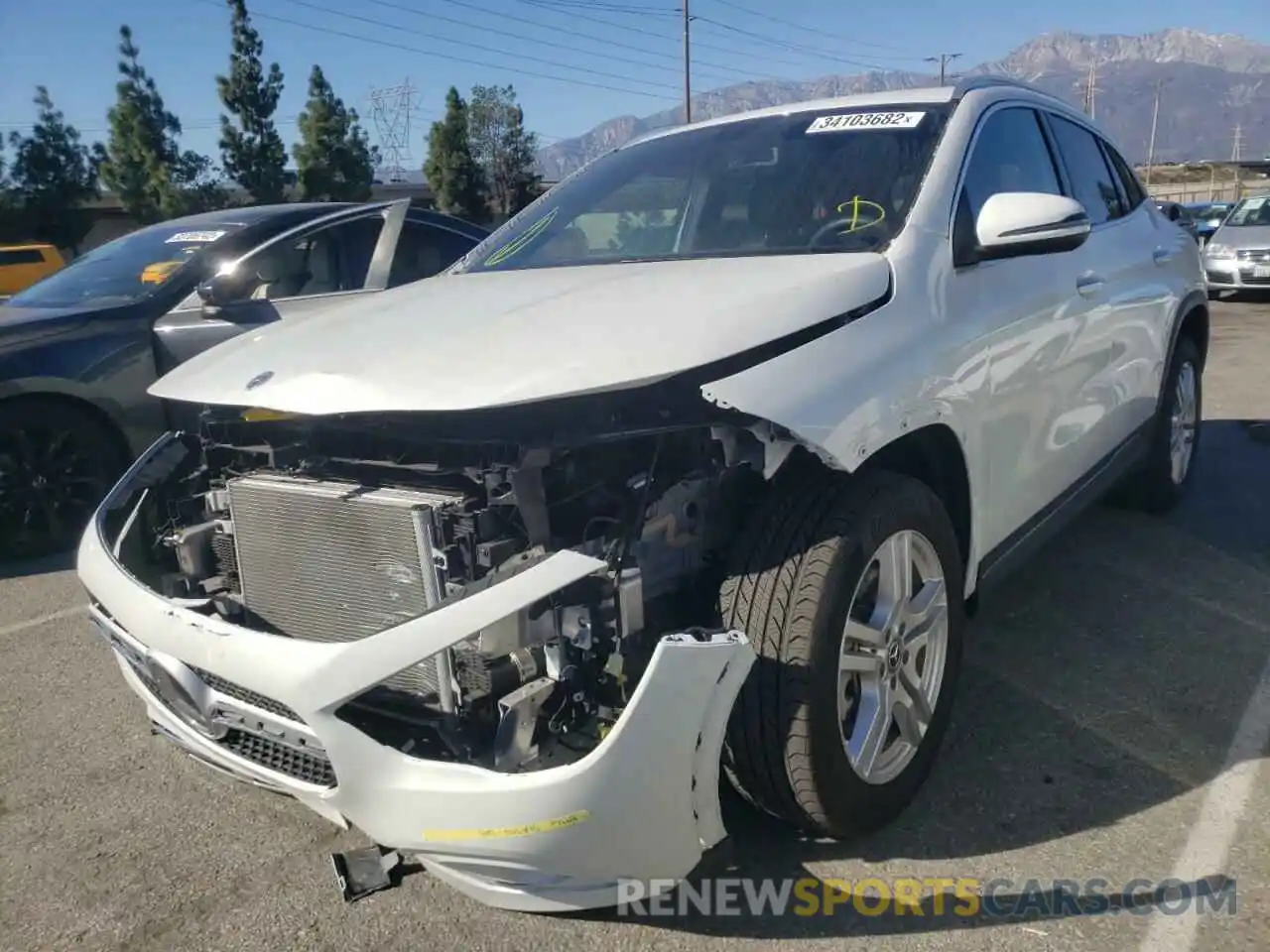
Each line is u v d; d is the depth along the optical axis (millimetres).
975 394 2896
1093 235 4000
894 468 2869
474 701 2186
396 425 2398
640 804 2049
